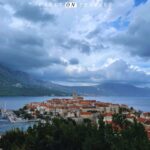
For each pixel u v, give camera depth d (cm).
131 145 7306
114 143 7531
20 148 8000
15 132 8925
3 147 8512
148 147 7325
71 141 8000
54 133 8438
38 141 8188
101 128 8875
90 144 7406
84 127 8656
